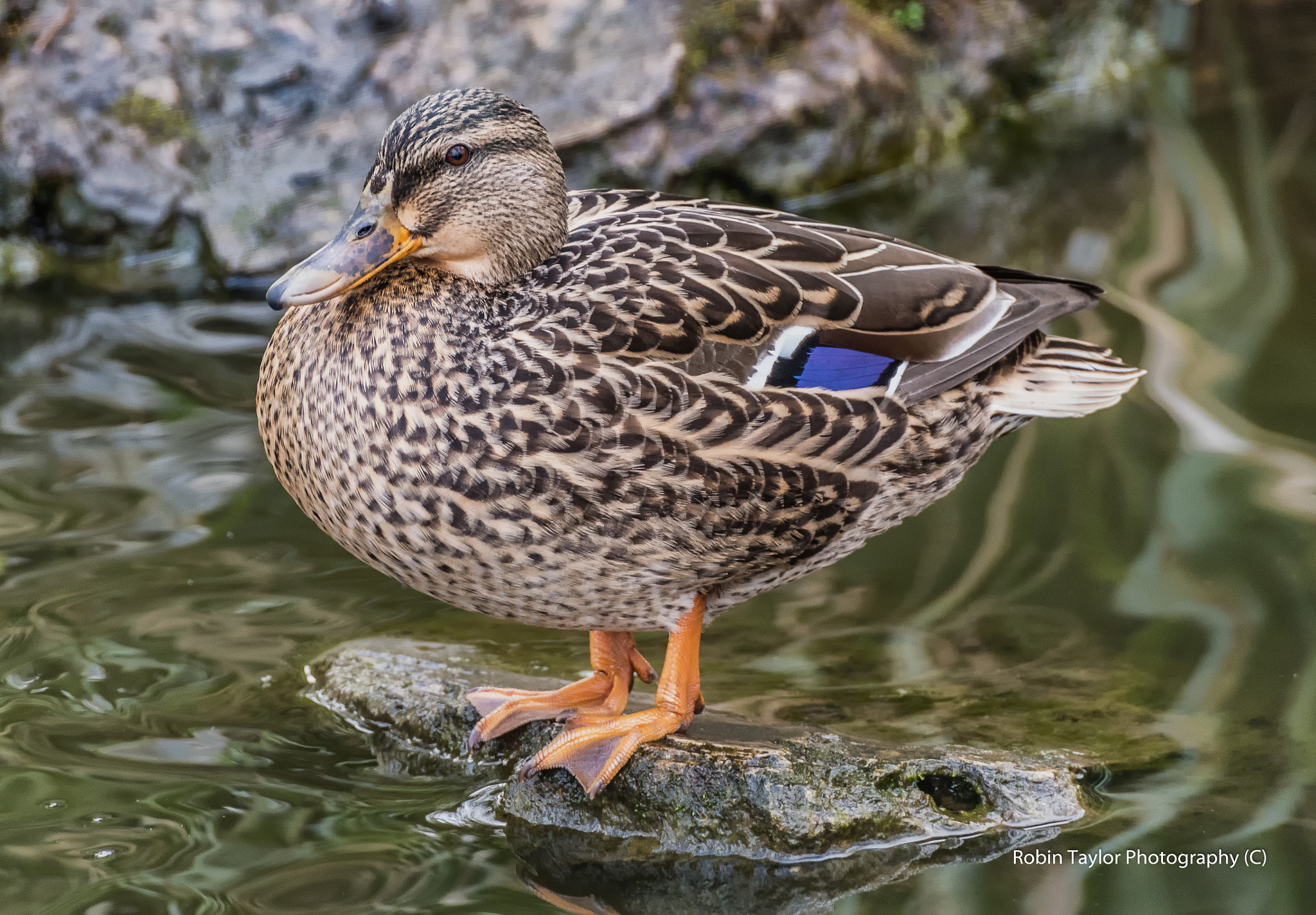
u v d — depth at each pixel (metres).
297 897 5.84
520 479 5.91
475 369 5.95
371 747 6.89
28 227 11.98
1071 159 13.33
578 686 6.92
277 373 6.35
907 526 8.70
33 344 10.73
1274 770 6.58
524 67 12.41
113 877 5.89
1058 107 14.46
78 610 7.75
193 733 6.88
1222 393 9.58
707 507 6.12
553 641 7.68
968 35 14.23
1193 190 12.44
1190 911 5.75
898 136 13.40
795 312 6.32
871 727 6.88
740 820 6.23
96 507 8.66
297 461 6.28
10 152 11.93
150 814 6.31
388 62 12.30
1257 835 6.16
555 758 6.40
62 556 8.18
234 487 8.95
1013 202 12.60
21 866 5.94
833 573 8.30
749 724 6.78
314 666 7.39
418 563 6.17
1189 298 10.70
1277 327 10.27
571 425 5.91
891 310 6.45
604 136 12.22
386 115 12.20
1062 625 7.74
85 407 9.81
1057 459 9.17
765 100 12.74
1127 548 8.32
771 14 13.00
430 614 7.88
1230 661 7.38
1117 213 12.16
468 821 6.39
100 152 11.92
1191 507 8.59
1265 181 12.48
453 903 5.84
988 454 9.28
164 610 7.79
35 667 7.27
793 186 12.88
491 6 12.59
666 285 6.18
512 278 6.30
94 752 6.71
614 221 6.66
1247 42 15.12
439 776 6.72
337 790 6.56
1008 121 14.28
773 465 6.18
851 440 6.29
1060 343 6.94
